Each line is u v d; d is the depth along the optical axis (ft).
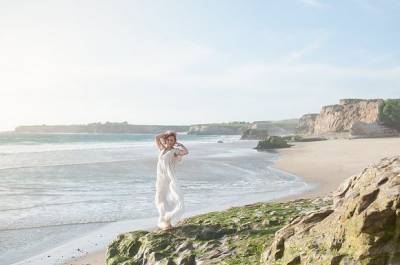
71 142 397.60
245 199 69.67
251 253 25.73
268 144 256.93
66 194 76.74
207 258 26.40
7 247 43.37
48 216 57.98
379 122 395.14
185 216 56.18
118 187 86.02
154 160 159.02
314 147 237.86
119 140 466.29
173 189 32.60
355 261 17.80
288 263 21.02
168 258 27.55
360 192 19.67
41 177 103.60
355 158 143.23
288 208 37.40
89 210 62.08
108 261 31.19
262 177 101.96
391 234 17.37
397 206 17.01
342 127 459.32
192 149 255.29
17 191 80.64
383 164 20.40
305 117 612.29
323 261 19.08
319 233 21.11
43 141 410.93
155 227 51.26
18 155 192.75
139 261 29.35
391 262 16.98
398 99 419.74
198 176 104.17
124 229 50.65
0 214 59.36
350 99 482.69
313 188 81.61
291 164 135.03
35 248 43.01
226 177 102.12
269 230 29.73
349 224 18.85
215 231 30.91
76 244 44.29
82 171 118.11
